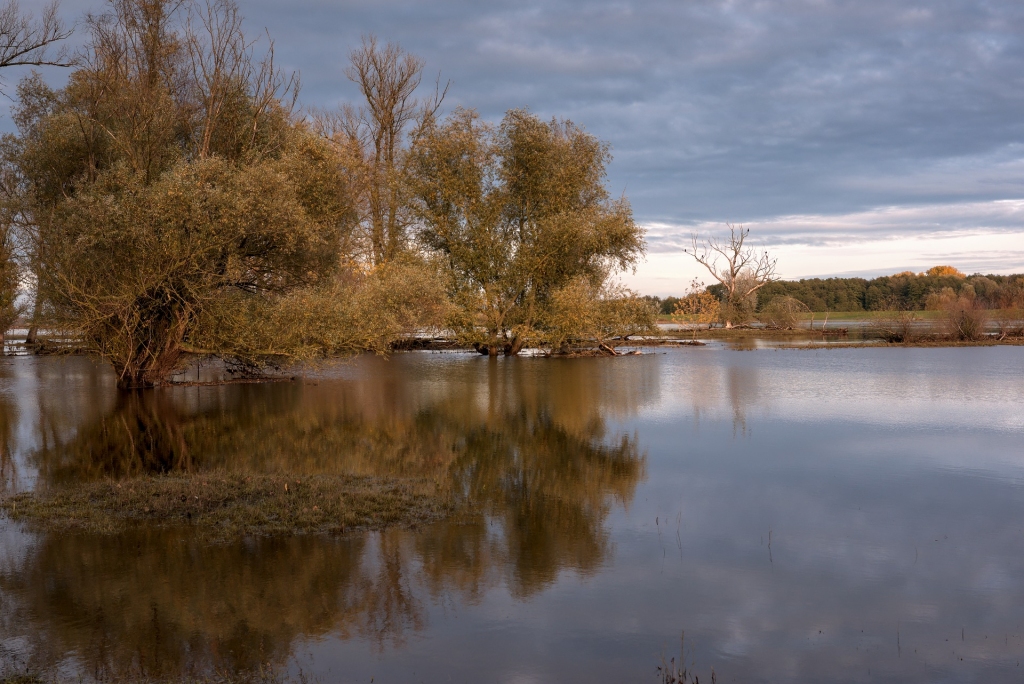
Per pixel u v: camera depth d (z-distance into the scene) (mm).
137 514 10031
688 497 11625
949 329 52250
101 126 25859
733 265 72562
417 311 34406
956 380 28438
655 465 13953
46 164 27844
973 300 53250
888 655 6465
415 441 16312
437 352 45844
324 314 23656
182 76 27484
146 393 24594
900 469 13609
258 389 25891
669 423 18734
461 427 18172
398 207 40094
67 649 6316
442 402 22641
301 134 28422
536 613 7211
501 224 39156
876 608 7465
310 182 26750
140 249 21719
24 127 33406
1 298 26750
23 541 8945
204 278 22312
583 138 40531
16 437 16500
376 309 27906
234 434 17047
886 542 9500
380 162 43844
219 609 7148
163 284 22078
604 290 41219
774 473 13266
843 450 15352
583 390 25703
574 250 38375
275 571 8102
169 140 26281
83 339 23391
